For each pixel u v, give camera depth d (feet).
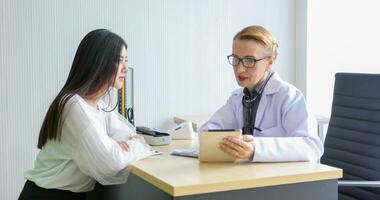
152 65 10.09
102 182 4.92
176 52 10.31
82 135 4.76
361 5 11.75
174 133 7.22
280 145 4.89
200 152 4.86
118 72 5.20
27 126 9.20
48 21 9.19
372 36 11.96
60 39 9.31
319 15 11.30
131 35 9.86
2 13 8.83
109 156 4.73
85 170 4.91
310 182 4.37
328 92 11.55
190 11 10.38
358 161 6.84
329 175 4.44
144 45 9.99
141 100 10.04
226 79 10.86
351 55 11.74
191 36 10.43
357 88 7.06
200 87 10.62
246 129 5.74
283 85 5.59
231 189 3.96
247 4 10.94
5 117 9.01
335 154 7.23
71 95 4.93
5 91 8.97
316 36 11.31
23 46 9.04
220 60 10.77
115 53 5.12
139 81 9.99
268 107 5.65
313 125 5.37
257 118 5.68
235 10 10.82
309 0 11.15
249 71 5.37
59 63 9.34
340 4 11.51
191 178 4.05
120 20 9.75
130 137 5.82
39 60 9.18
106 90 5.24
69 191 5.19
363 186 6.22
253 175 4.18
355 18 11.71
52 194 5.12
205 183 3.85
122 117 6.94
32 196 5.16
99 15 9.57
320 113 11.51
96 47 5.07
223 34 10.73
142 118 10.08
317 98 11.46
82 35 9.47
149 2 9.97
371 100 6.81
